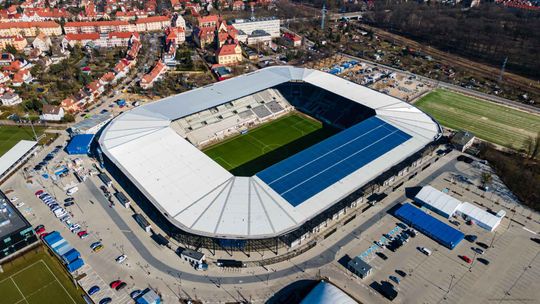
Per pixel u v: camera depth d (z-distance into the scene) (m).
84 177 166.50
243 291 118.50
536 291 119.56
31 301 115.75
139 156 160.12
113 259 129.00
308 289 119.00
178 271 125.00
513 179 168.12
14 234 129.12
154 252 131.75
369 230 141.25
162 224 141.12
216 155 187.38
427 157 184.00
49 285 121.06
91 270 125.06
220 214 131.12
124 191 159.38
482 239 138.62
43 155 185.50
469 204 151.50
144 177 148.75
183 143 167.25
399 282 121.69
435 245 135.88
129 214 148.12
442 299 116.69
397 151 166.38
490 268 127.12
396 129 181.62
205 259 128.88
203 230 125.56
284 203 135.75
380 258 130.38
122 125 181.62
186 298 116.06
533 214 150.62
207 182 144.88
